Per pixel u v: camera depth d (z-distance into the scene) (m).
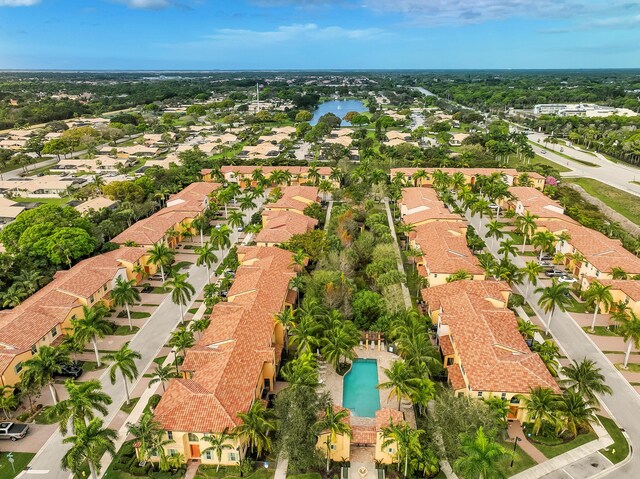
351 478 58.94
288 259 105.50
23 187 178.00
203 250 103.94
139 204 153.88
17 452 62.38
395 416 62.44
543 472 58.59
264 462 60.94
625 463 60.06
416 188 161.75
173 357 81.69
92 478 55.62
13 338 75.81
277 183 179.62
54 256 107.62
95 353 82.31
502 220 151.38
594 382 64.00
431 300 91.06
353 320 88.94
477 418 57.00
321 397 62.88
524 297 102.00
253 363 70.44
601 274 100.56
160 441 57.84
